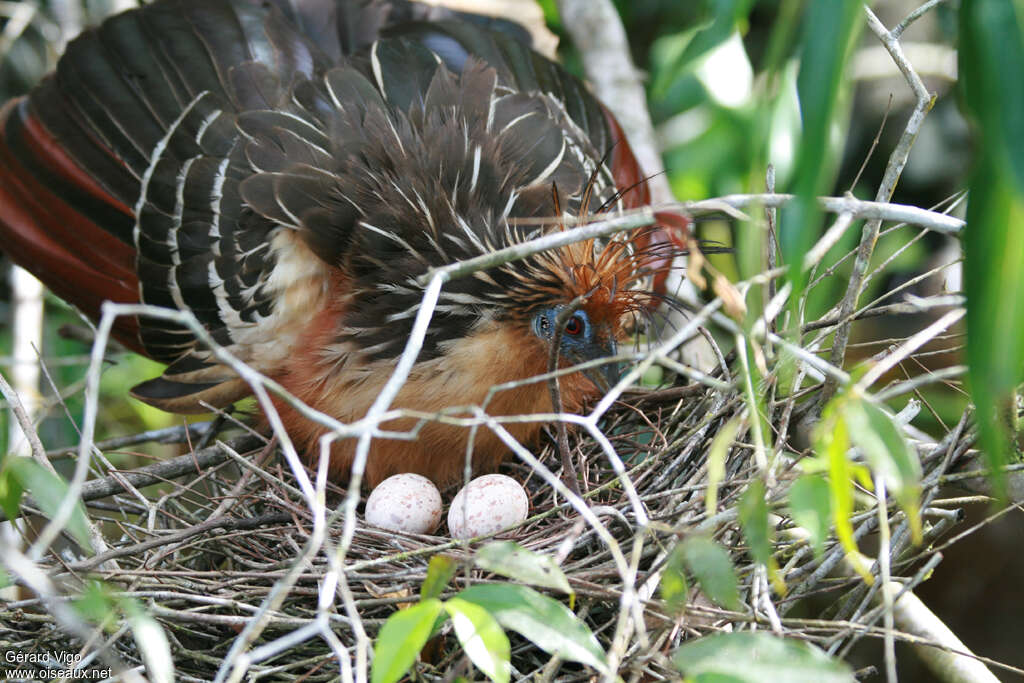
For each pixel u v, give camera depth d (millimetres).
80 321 8023
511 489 5223
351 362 5664
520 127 6438
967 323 3291
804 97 3193
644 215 3756
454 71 7293
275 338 6020
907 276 7758
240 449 6301
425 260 5562
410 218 5695
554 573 3531
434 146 6047
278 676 4820
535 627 3502
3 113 7375
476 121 6352
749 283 3598
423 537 4984
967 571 7613
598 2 8039
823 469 3932
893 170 4621
